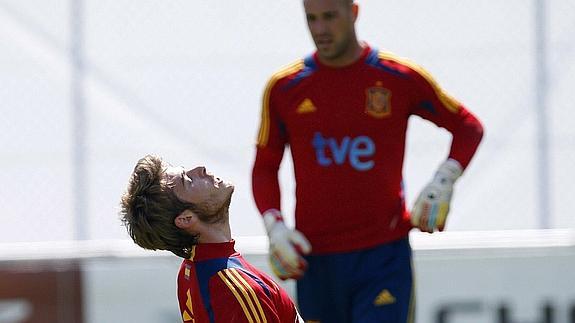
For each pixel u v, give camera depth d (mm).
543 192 24594
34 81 24516
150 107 24750
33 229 23781
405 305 15945
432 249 22703
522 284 22750
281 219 16000
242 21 25078
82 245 22938
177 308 22516
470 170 24766
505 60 25172
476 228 24516
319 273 16234
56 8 25062
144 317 22500
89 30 24969
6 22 25000
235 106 24859
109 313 22453
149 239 11398
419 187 24406
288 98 15859
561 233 23266
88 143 24328
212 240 11375
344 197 15742
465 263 22719
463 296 22688
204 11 25094
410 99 15852
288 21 25109
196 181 11312
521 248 22797
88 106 24484
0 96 24391
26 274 22484
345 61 15609
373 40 25328
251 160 24641
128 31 25016
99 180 24141
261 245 22797
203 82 24906
